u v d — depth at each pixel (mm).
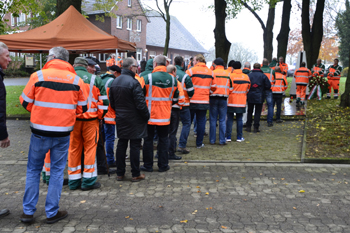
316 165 6410
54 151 3934
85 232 3707
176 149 7641
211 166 6352
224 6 14773
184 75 6836
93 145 5043
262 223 3967
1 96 3639
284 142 8273
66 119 3910
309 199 4742
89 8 39188
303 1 18516
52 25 9719
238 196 4844
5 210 4133
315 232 3754
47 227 3820
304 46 18812
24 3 12836
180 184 5352
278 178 5656
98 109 4996
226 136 8500
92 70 5602
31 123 3844
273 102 10898
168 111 5922
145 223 3943
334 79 15898
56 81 3848
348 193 4977
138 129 5340
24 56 32906
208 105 7559
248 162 6594
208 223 3957
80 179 5145
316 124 10102
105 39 9234
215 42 15094
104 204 4527
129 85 5211
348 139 8070
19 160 6727
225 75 7832
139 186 5258
